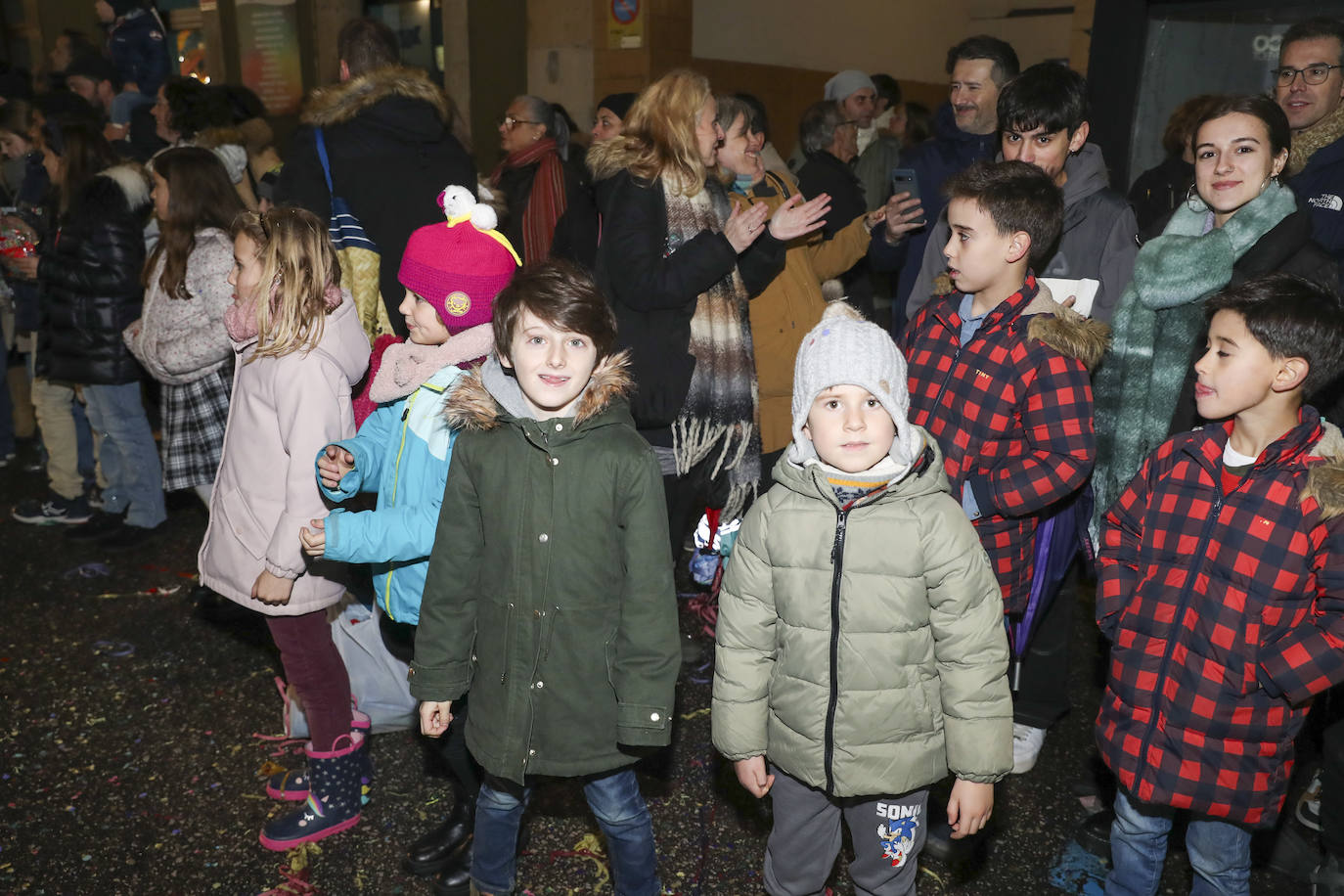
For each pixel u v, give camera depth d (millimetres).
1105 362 2654
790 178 3582
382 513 2166
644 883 2246
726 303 2941
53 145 4527
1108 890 2238
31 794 2887
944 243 3189
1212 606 1931
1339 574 1810
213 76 9758
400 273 2301
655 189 2857
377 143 3273
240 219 2508
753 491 3084
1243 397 1884
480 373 2082
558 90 8789
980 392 2377
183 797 2879
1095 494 2732
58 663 3607
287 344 2373
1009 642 2645
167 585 4234
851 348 1869
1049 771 2975
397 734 3205
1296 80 3186
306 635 2553
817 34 9812
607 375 2006
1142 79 4664
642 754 2096
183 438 3699
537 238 4852
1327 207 3027
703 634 3771
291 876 2564
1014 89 2756
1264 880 2500
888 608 1901
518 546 1993
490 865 2223
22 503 4934
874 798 2014
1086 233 2805
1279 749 1955
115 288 4234
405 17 9219
